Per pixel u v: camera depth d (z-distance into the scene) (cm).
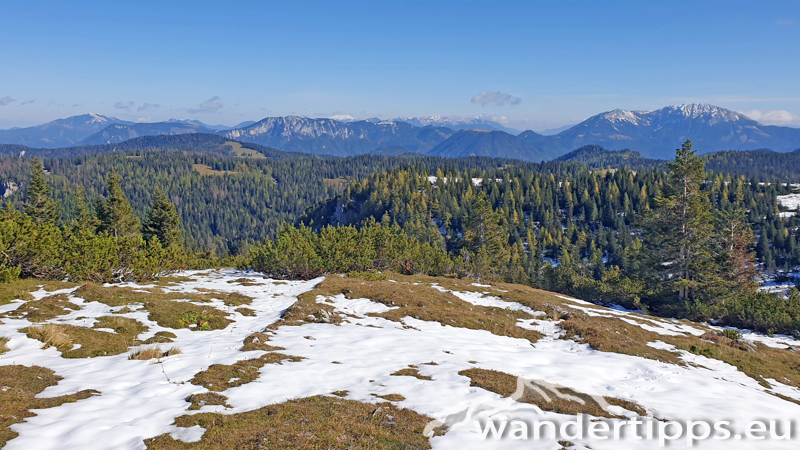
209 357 1225
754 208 17725
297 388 988
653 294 4469
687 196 4384
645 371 1488
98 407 791
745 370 1827
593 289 4781
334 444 685
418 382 1077
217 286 2745
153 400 848
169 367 1099
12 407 744
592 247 15350
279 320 1900
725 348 2181
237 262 4397
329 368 1184
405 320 2148
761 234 15588
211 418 747
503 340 1945
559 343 1997
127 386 945
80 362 1114
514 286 3828
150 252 3009
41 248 2253
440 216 17988
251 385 981
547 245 15875
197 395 865
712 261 4256
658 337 2309
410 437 741
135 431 687
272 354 1280
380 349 1485
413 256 4753
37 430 669
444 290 3222
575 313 2683
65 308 1664
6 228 2144
